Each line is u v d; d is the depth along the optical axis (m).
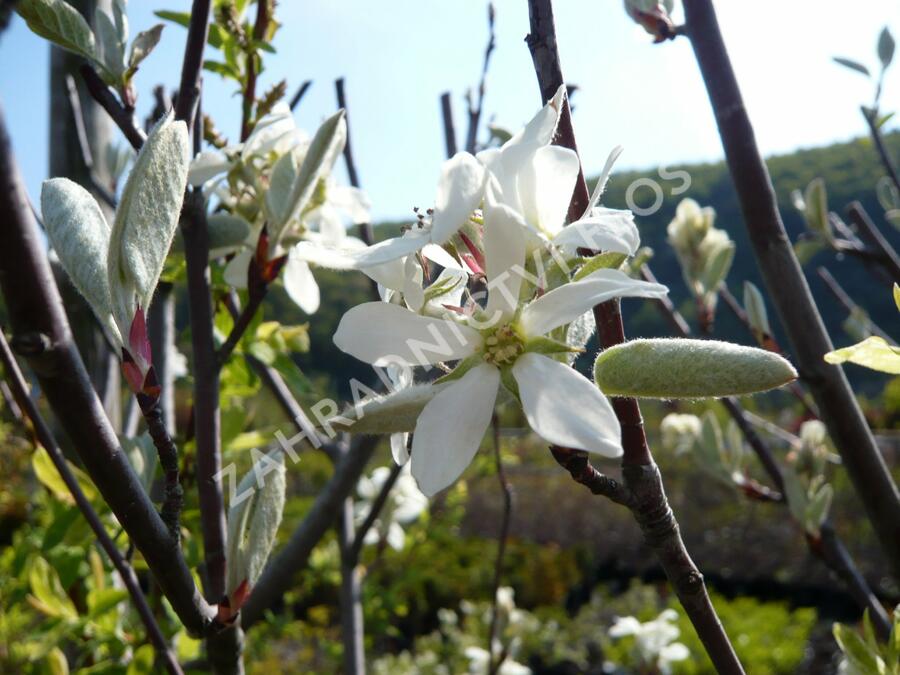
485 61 0.20
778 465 0.19
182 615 0.09
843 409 0.14
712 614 0.09
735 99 0.14
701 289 0.23
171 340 0.21
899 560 0.14
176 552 0.08
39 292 0.07
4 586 0.26
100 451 0.07
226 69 0.16
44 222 0.08
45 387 0.07
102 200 0.21
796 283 0.14
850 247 0.23
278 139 0.14
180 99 0.12
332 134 0.11
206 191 0.14
